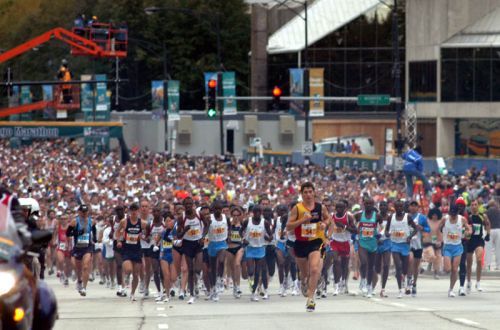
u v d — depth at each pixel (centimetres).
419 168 11956
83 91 19900
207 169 16238
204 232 6506
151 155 19688
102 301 6700
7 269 2581
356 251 8144
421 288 7481
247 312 5541
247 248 6600
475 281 8212
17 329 2559
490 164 16088
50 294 2881
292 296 6944
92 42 16362
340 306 5834
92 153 18538
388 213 7431
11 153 18400
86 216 7219
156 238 6650
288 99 13012
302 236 5234
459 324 4672
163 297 6675
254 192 10588
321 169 15412
